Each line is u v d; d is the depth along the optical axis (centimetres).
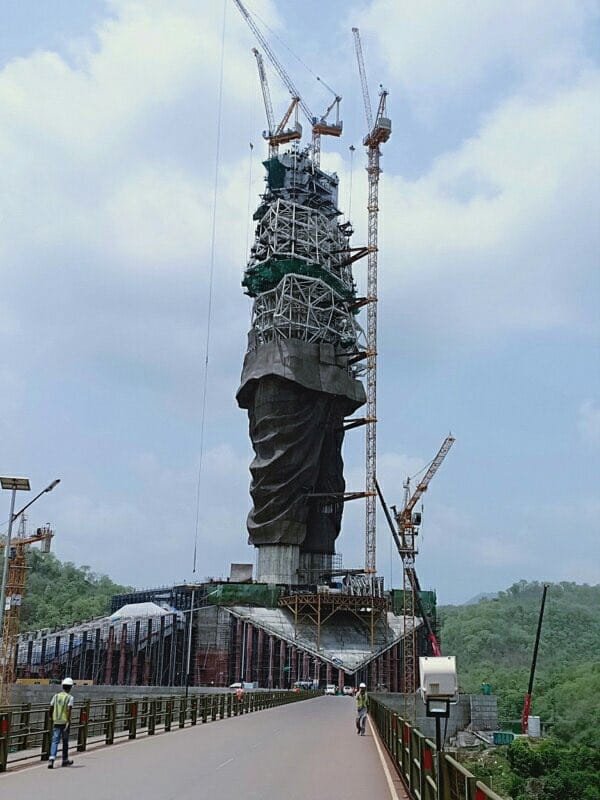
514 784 9050
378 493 18250
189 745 3778
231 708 6838
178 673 16225
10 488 8406
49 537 14238
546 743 10419
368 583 17850
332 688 14675
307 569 18175
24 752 3272
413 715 11769
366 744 4084
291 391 18000
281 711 7662
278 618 16750
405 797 2264
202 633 16450
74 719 4056
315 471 18138
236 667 16000
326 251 19975
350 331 19850
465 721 14000
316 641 16338
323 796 2258
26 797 2120
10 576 13950
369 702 6650
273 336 18788
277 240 19750
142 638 16150
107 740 3744
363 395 18962
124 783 2422
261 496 17862
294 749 3703
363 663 15950
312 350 18375
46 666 16350
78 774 2627
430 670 1934
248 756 3328
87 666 16150
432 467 18025
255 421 18288
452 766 1399
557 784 8869
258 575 17888
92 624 16625
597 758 9431
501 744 12575
